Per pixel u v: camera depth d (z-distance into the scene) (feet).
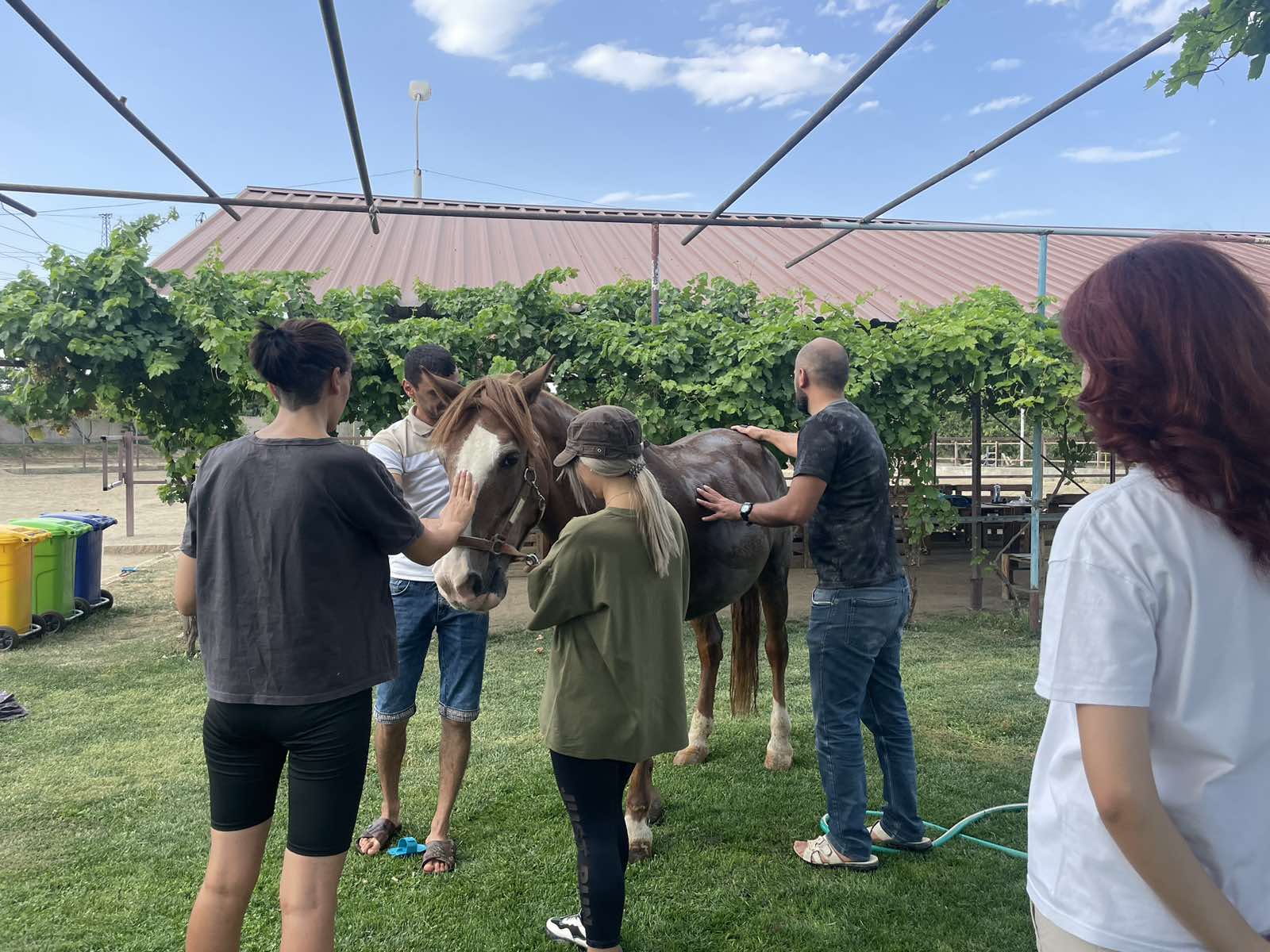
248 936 8.09
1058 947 3.36
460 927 8.31
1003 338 20.16
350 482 5.94
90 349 17.11
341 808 5.94
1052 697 3.11
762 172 14.10
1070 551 3.19
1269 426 2.92
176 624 22.06
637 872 9.39
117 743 13.52
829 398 9.24
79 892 8.94
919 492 21.49
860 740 9.22
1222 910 2.87
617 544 6.69
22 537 19.66
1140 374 3.10
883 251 37.04
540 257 32.40
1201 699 3.04
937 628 21.62
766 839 10.14
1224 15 6.22
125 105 12.52
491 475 7.83
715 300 22.67
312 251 30.27
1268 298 3.11
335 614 5.90
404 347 18.80
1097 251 38.78
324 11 8.86
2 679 17.15
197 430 19.90
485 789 11.51
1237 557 3.02
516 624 21.70
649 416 19.95
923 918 8.43
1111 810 2.93
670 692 7.00
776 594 12.37
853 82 10.57
